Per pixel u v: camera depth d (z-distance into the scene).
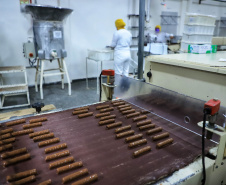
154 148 0.91
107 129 1.07
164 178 0.73
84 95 3.61
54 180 0.71
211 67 1.15
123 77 1.52
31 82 4.06
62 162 0.78
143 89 1.36
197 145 0.94
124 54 3.57
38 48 3.24
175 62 1.38
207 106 0.74
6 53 3.68
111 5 4.55
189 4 5.68
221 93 1.15
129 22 4.95
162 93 1.23
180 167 0.78
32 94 3.64
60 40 3.11
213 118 0.79
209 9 6.17
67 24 4.11
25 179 0.69
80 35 4.34
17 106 2.97
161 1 5.22
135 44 5.18
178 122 1.15
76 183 0.67
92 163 0.80
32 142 0.94
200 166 0.80
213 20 2.32
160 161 0.81
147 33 5.19
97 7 4.38
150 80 1.68
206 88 1.23
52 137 0.98
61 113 1.26
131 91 1.47
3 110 2.92
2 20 3.50
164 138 1.00
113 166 0.78
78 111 1.24
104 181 0.70
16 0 3.50
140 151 0.85
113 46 3.63
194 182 0.78
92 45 4.56
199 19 2.20
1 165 0.78
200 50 1.91
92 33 4.48
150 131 1.03
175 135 1.03
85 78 4.71
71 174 0.71
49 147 0.88
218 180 0.91
